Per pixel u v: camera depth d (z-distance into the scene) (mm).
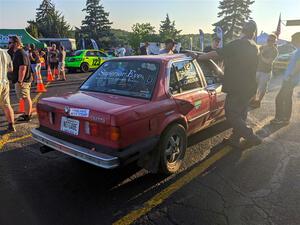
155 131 3576
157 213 3154
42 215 3105
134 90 3859
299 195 3545
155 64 4031
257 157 4609
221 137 5414
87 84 4375
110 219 3055
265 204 3344
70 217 3078
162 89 3812
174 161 4074
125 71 4164
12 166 4227
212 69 5246
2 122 6352
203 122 4730
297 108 7914
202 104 4523
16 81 6223
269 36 7402
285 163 4414
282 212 3197
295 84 6145
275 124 6320
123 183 3764
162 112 3656
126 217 3084
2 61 5266
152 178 3891
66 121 3572
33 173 4023
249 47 4438
